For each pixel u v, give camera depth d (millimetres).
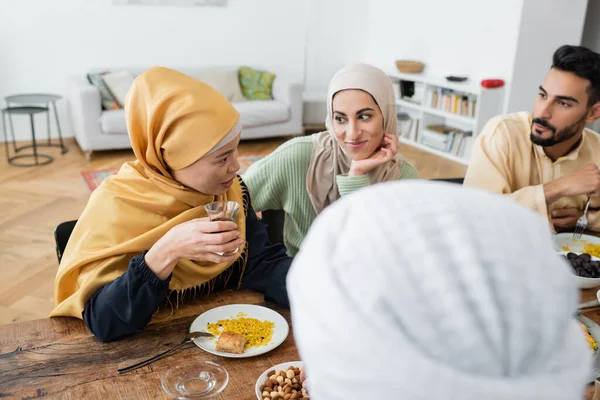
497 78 5129
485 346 321
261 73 5949
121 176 1398
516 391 308
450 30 5625
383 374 317
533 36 4867
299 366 1035
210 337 1146
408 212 365
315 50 6684
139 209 1360
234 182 1526
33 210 3734
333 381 343
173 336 1159
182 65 5941
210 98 1284
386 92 1550
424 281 336
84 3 5293
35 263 2988
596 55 1685
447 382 306
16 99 4816
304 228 1823
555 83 1739
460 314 324
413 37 6164
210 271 1375
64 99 5508
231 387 994
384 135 1612
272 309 1301
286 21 6375
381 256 349
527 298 335
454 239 345
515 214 372
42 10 5145
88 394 958
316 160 1719
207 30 5957
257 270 1425
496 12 5039
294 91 5703
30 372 1014
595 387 940
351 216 385
